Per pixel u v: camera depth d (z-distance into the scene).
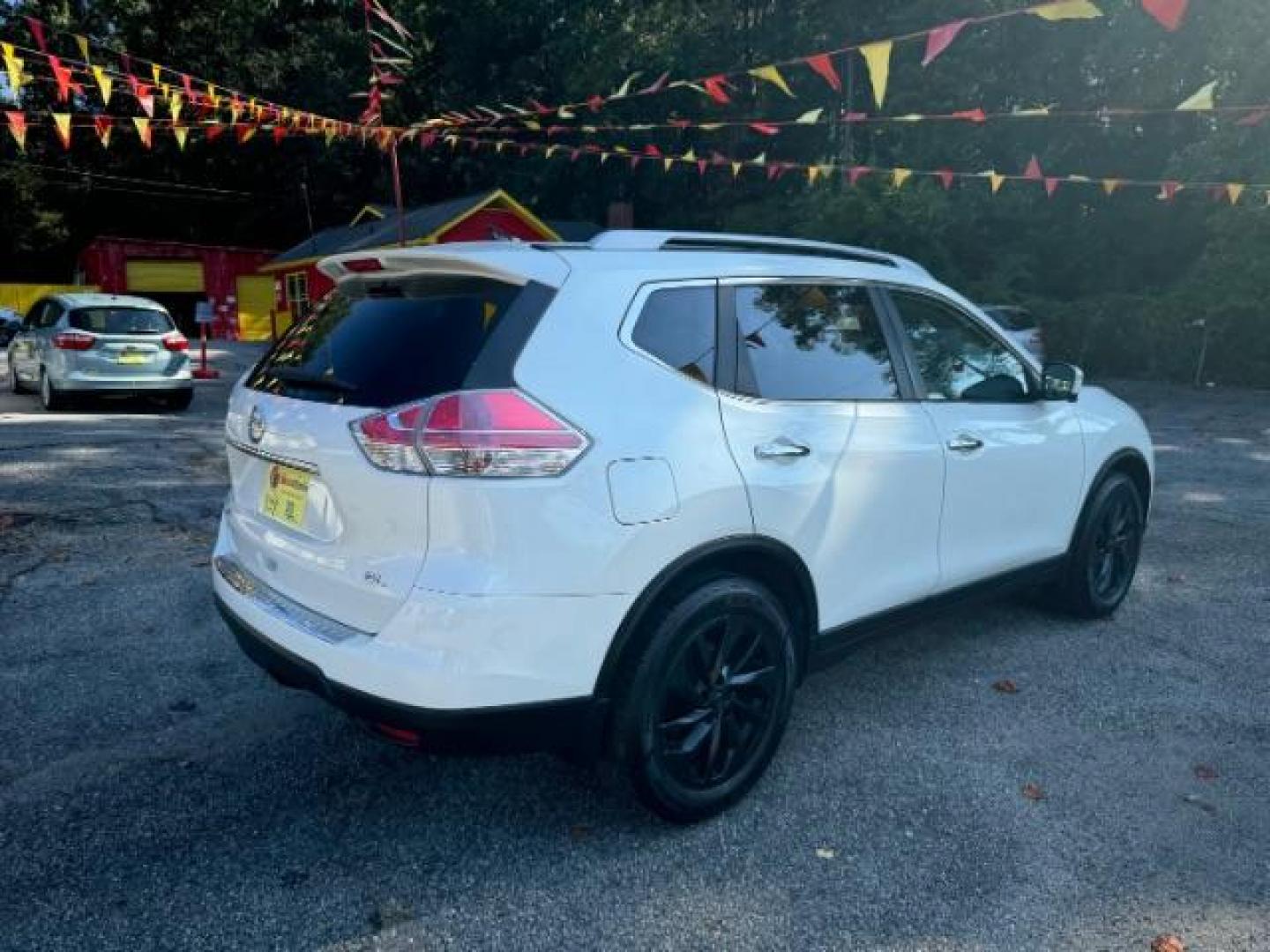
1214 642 4.43
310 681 2.64
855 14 25.70
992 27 22.59
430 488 2.37
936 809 2.96
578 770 3.19
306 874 2.61
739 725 2.96
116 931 2.37
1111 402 4.82
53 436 9.57
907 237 22.14
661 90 4.71
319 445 2.60
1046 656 4.24
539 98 34.28
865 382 3.36
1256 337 17.50
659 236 3.06
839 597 3.23
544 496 2.41
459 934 2.38
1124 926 2.43
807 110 26.36
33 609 4.63
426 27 34.19
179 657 4.09
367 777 3.12
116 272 33.22
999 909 2.49
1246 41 17.98
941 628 4.59
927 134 23.91
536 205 34.78
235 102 5.11
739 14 29.50
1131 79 21.33
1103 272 23.39
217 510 6.65
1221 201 18.84
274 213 43.53
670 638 2.66
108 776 3.11
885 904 2.51
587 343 2.60
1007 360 4.09
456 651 2.36
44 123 4.59
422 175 38.41
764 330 3.07
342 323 2.92
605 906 2.49
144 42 36.53
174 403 12.82
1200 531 6.57
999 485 3.87
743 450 2.85
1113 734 3.48
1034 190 22.41
